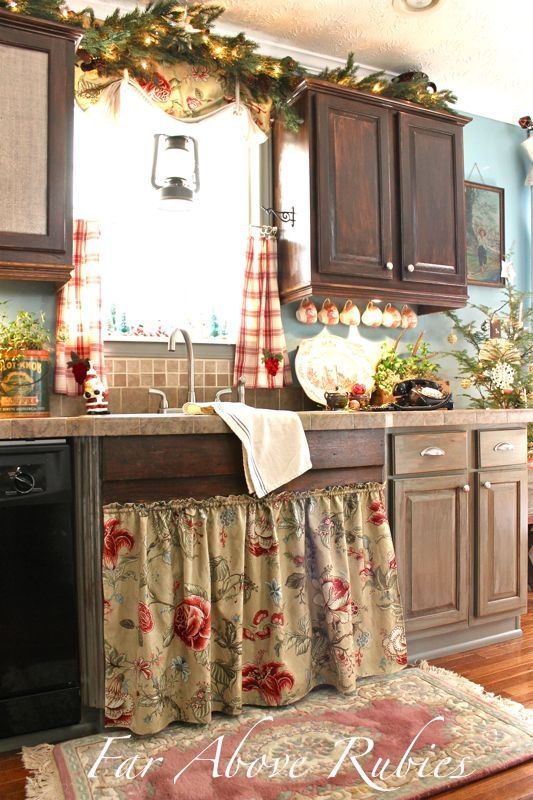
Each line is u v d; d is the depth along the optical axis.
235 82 2.87
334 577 2.10
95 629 1.87
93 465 1.87
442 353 3.44
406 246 2.98
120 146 2.74
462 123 3.16
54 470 1.84
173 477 1.92
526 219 3.82
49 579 1.83
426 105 3.09
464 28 2.88
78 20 2.39
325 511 2.12
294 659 2.03
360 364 3.18
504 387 3.15
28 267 2.23
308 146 2.79
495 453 2.63
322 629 2.12
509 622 2.71
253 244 2.96
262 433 2.00
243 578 1.97
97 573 1.87
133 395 2.71
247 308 2.93
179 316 2.85
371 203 2.90
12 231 2.20
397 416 2.32
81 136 2.65
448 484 2.49
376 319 3.21
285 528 2.06
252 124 2.91
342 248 2.83
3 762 1.75
